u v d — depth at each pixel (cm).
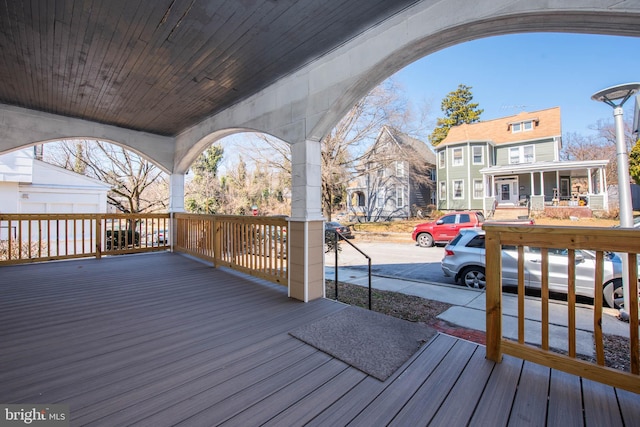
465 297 428
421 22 237
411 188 1783
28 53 316
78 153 1305
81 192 882
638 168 1062
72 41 293
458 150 1720
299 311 305
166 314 293
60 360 202
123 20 259
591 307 389
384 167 1512
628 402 162
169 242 689
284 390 172
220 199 1972
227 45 300
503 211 1475
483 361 206
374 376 186
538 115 1650
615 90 306
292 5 240
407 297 428
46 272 467
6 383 174
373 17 258
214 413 151
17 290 370
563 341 289
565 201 1406
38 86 404
